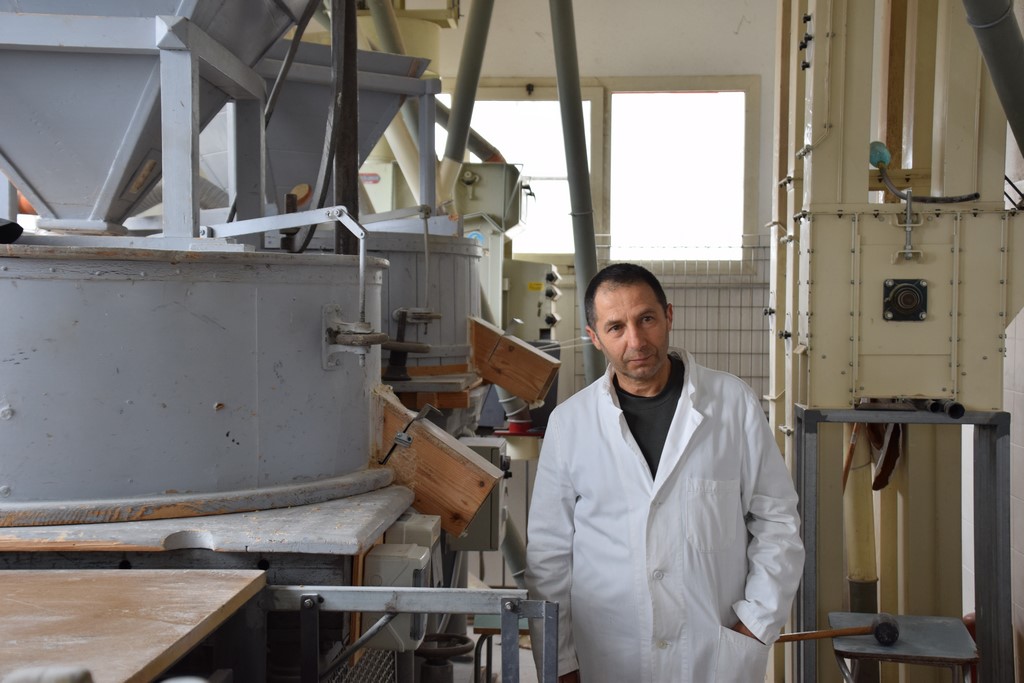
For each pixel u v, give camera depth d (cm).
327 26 403
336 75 192
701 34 578
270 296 145
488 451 218
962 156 237
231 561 130
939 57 241
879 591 276
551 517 163
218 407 141
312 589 126
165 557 130
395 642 130
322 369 152
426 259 250
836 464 248
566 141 404
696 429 151
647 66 581
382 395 171
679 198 585
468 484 166
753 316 576
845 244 238
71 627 102
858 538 262
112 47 158
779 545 152
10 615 106
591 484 156
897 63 292
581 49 584
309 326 150
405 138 391
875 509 289
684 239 586
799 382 251
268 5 183
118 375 135
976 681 236
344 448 158
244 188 207
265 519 137
